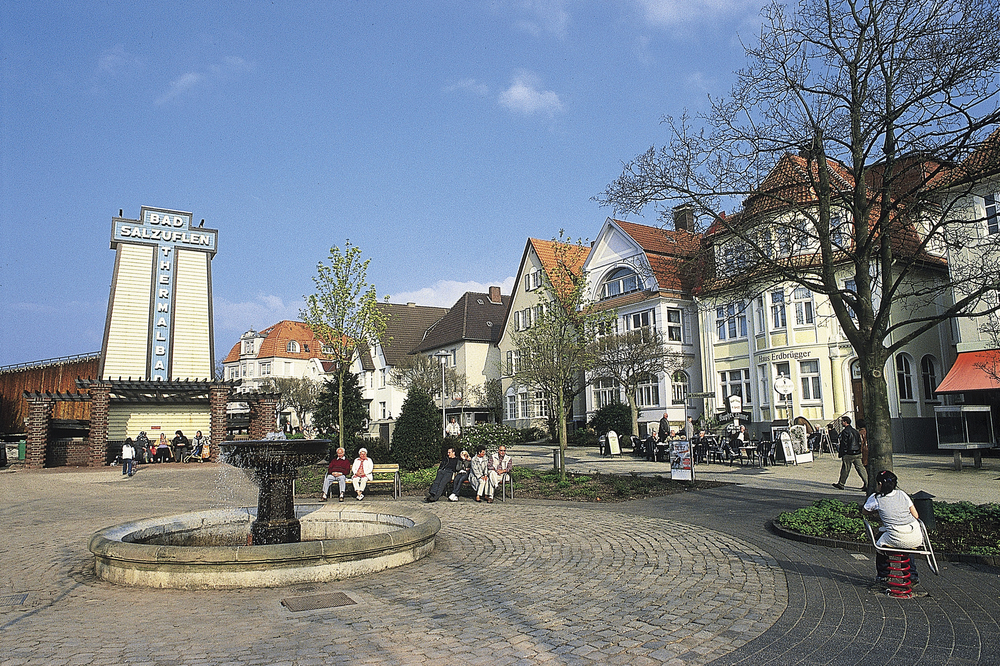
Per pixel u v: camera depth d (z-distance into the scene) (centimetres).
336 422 2880
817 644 568
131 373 3641
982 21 983
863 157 1112
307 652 566
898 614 646
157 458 3444
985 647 552
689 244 1307
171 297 3766
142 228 3753
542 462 2789
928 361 3080
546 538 1099
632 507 1475
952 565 835
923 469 2038
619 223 4206
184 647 583
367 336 2367
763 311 3353
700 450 2600
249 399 3609
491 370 5759
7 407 4653
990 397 2536
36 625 657
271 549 796
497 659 545
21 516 1534
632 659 541
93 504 1781
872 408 1093
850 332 1124
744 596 719
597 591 753
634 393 3397
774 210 1231
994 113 986
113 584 828
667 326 3850
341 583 810
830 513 1116
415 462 2267
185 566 792
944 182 1109
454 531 1191
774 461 2411
